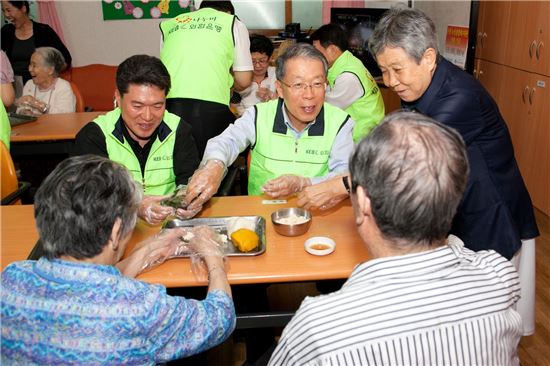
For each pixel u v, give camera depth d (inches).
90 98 181.0
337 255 62.4
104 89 180.2
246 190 104.9
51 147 126.1
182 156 84.4
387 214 33.8
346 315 33.4
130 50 240.5
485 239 70.2
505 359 35.6
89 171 41.5
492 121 67.0
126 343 40.3
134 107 74.4
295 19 241.1
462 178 34.2
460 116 64.5
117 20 234.8
